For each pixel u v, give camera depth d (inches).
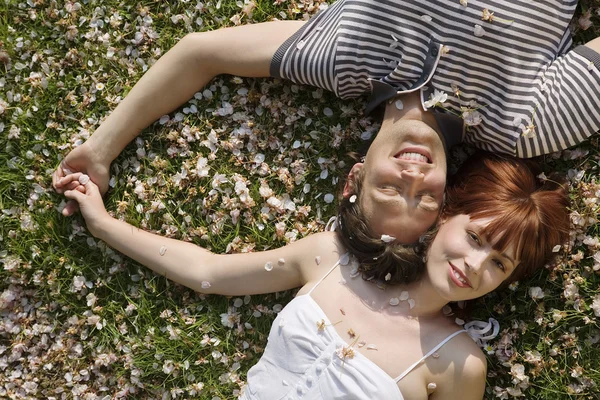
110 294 97.0
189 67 91.7
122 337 96.4
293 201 95.1
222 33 90.8
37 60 97.9
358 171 85.1
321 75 87.3
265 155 96.5
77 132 98.0
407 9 81.0
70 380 96.6
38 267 97.2
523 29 79.9
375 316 82.6
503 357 90.2
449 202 83.2
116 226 92.5
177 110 97.2
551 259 87.0
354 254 83.4
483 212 78.7
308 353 81.5
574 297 88.7
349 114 93.9
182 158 97.0
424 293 82.5
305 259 86.9
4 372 98.7
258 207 95.6
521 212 78.2
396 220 79.7
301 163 94.8
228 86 96.9
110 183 96.3
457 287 78.1
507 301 90.4
